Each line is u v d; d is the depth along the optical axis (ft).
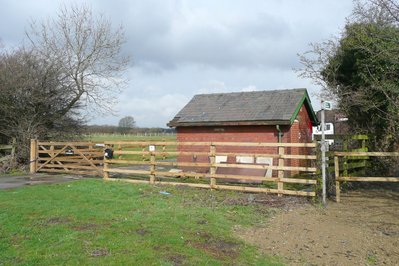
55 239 20.57
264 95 58.65
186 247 20.13
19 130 59.47
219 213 28.37
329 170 36.68
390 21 44.21
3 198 32.35
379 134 52.19
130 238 21.09
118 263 17.30
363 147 48.55
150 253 18.75
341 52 56.65
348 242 22.11
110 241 20.43
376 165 50.08
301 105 55.31
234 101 59.47
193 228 23.84
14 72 59.47
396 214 28.37
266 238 22.88
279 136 51.39
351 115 56.59
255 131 53.21
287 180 34.63
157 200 32.60
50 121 65.10
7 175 51.83
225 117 54.85
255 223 26.17
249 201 33.01
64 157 53.01
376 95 49.01
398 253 20.29
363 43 47.88
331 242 22.13
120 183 42.73
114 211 27.68
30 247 19.17
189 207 30.19
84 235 21.38
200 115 57.67
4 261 17.17
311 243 21.99
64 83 68.13
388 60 43.21
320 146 35.24
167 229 23.22
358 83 52.31
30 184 42.91
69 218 25.29
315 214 28.84
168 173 41.29
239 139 54.29
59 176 50.62
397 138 49.78
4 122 60.49
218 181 44.68
